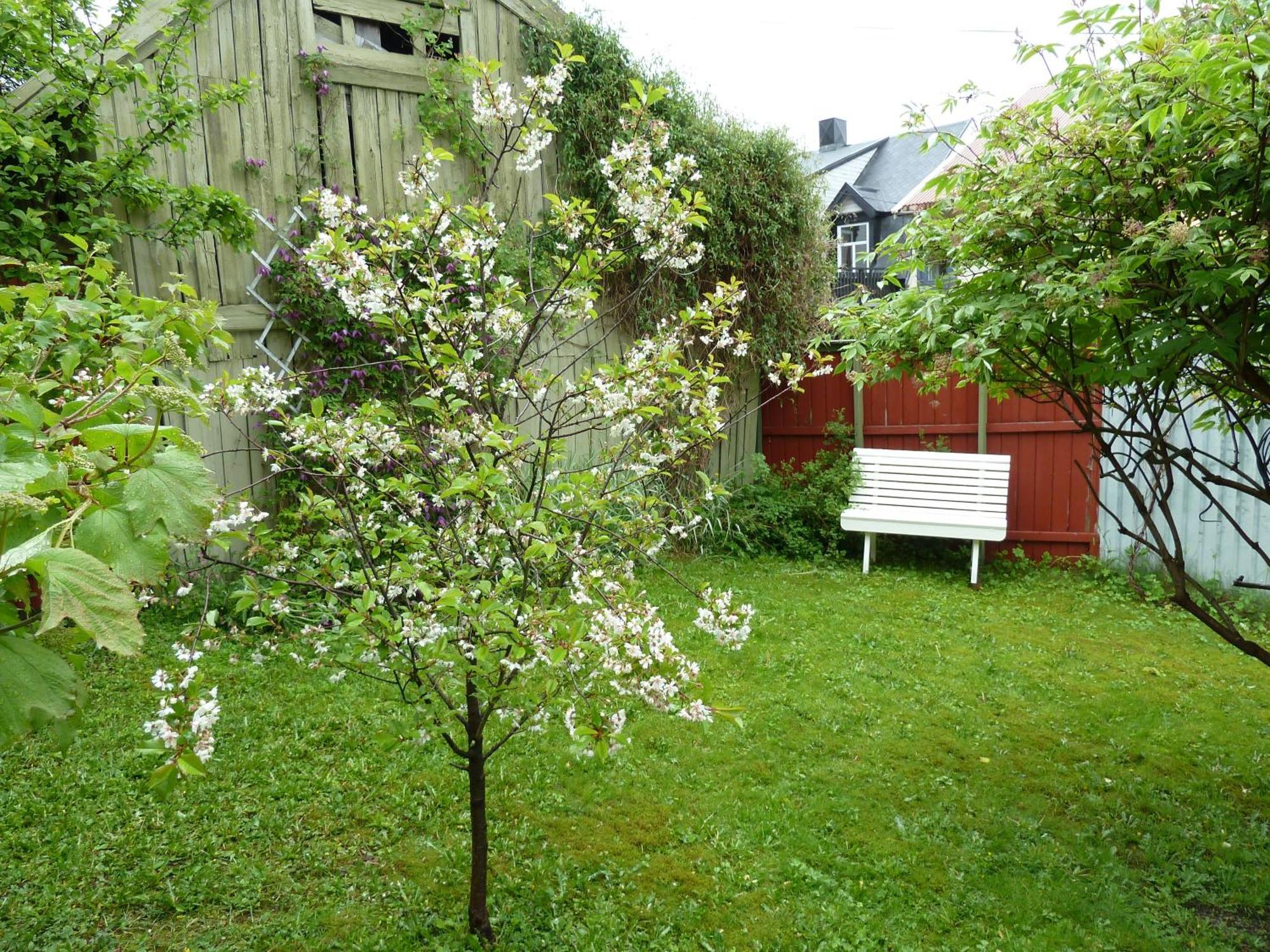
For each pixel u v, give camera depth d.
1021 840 3.09
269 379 2.40
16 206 4.38
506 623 1.99
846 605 5.87
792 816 3.17
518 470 2.57
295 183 5.53
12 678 0.99
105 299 1.89
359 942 2.43
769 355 7.66
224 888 2.61
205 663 4.13
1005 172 2.68
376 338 5.33
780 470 8.11
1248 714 4.17
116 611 0.92
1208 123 2.25
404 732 2.34
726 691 4.30
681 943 2.50
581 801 3.23
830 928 2.58
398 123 5.98
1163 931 2.62
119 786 3.08
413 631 2.06
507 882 2.71
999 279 2.78
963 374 3.35
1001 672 4.67
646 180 2.72
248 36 5.32
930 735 3.90
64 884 2.56
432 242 2.48
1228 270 2.17
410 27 5.94
